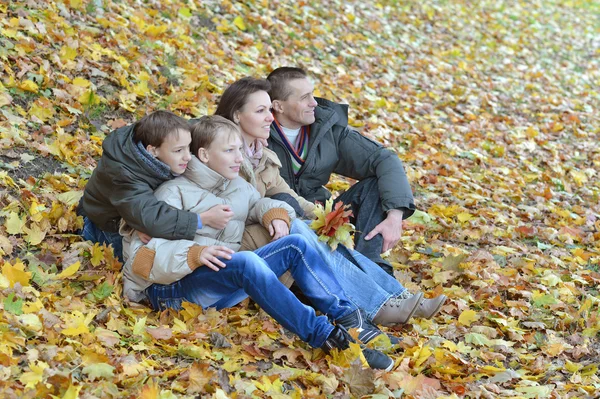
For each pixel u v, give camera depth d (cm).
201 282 342
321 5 1011
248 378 315
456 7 1326
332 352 333
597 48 1379
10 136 447
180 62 650
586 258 524
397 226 415
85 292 354
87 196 373
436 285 447
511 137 815
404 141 714
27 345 293
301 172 430
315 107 440
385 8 1145
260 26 841
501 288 455
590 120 941
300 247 353
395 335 377
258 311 379
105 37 614
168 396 279
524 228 562
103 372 285
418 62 986
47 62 529
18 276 333
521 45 1253
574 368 365
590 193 691
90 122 512
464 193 632
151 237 344
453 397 313
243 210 374
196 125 364
